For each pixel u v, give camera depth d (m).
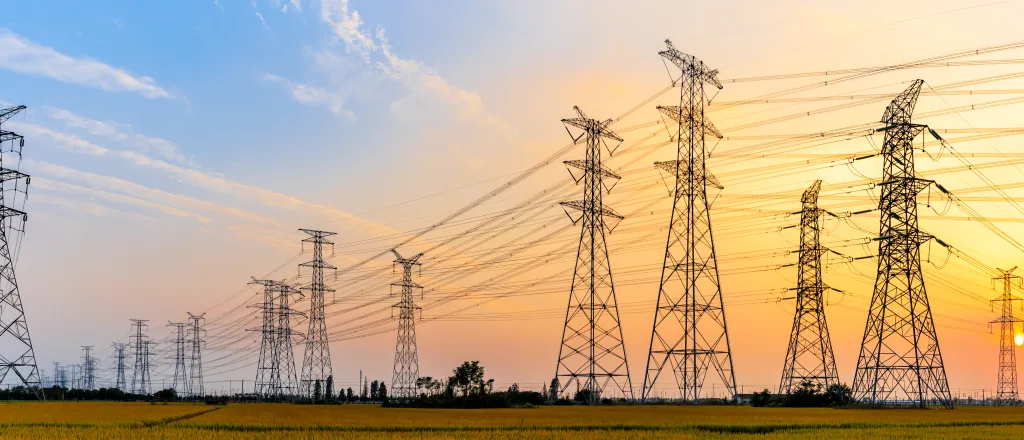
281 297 153.62
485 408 105.75
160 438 50.59
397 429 58.28
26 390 124.94
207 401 137.62
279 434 54.16
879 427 58.75
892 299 87.06
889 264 87.31
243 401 152.88
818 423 61.38
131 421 68.12
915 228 85.38
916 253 86.44
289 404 128.50
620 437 49.84
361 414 83.56
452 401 110.88
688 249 91.50
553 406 106.62
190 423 65.19
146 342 195.88
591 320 96.56
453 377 116.06
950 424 62.38
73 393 166.88
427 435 52.44
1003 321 134.12
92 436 51.50
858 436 50.19
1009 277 133.88
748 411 83.19
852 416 72.19
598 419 68.69
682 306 91.31
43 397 121.38
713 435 51.62
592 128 98.00
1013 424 62.28
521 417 73.56
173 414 81.75
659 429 56.56
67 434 53.16
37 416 76.81
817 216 109.31
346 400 164.25
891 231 86.94
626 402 106.94
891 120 88.88
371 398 175.38
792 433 53.19
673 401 106.19
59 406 104.94
